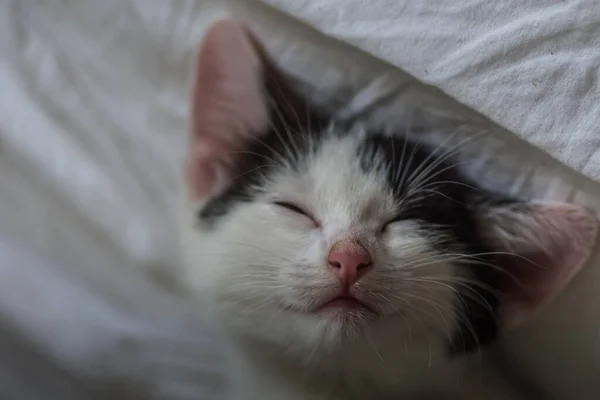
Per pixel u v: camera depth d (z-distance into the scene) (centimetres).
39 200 28
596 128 34
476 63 35
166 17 32
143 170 29
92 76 30
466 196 31
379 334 29
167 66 31
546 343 30
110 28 31
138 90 31
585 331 30
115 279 27
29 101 29
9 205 28
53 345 26
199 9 32
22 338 26
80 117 30
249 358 28
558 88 35
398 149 31
